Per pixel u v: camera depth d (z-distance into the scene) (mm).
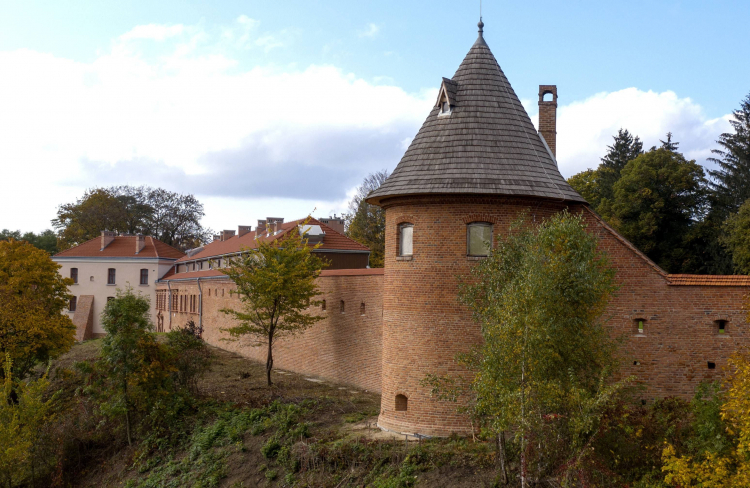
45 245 90000
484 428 14664
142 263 66875
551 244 14164
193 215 88688
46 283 36125
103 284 66062
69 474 25125
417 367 18812
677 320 18391
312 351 31266
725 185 48156
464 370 18344
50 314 36188
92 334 65062
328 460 18125
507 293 13953
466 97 20188
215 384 29719
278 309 29094
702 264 42750
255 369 34250
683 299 18391
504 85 20719
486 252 18531
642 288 18688
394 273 19641
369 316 26281
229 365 35875
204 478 20281
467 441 17562
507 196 18438
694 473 12562
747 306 15703
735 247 36812
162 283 64625
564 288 13852
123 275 66500
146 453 23625
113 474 23750
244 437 21891
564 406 14047
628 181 43969
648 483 13727
